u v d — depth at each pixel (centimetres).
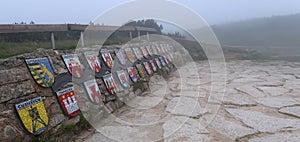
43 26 294
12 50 272
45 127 199
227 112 292
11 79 182
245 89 420
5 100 172
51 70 229
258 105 316
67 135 221
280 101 331
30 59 208
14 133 171
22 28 266
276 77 543
